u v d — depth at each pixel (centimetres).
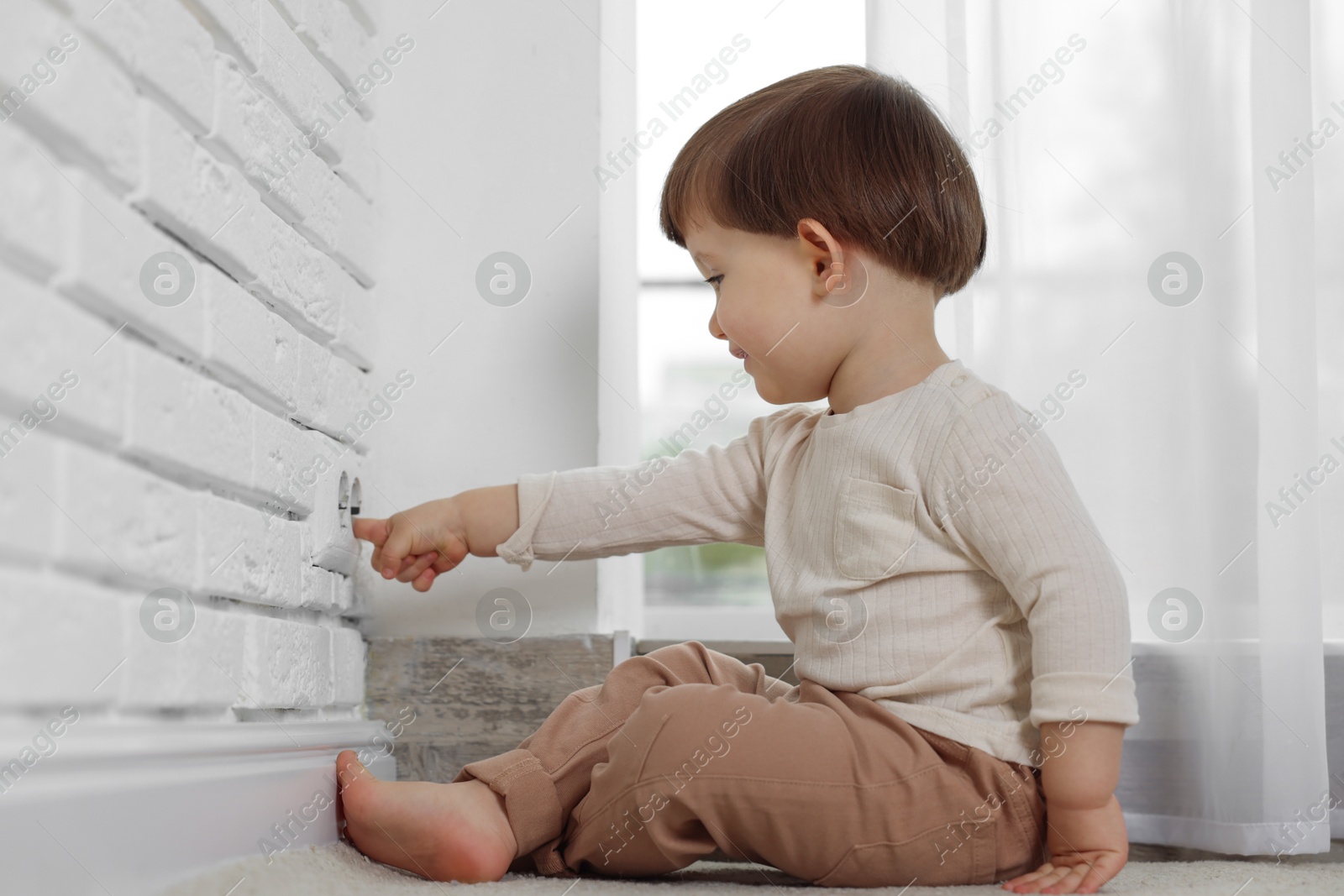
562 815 86
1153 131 115
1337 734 112
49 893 51
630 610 135
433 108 119
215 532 74
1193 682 107
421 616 112
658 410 157
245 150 82
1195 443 110
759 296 96
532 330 116
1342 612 116
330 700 99
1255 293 110
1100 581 81
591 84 118
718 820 80
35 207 54
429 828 80
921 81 116
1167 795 107
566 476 105
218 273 77
